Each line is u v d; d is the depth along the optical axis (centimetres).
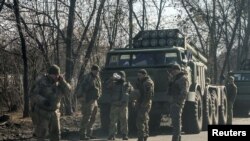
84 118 1401
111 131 1424
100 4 2267
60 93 997
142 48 1708
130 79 1589
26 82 2016
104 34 2702
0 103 2339
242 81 2802
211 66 3603
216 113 1958
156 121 1798
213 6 3794
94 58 2627
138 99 1244
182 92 1199
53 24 2112
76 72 2373
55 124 995
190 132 1647
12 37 2019
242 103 2789
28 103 2025
